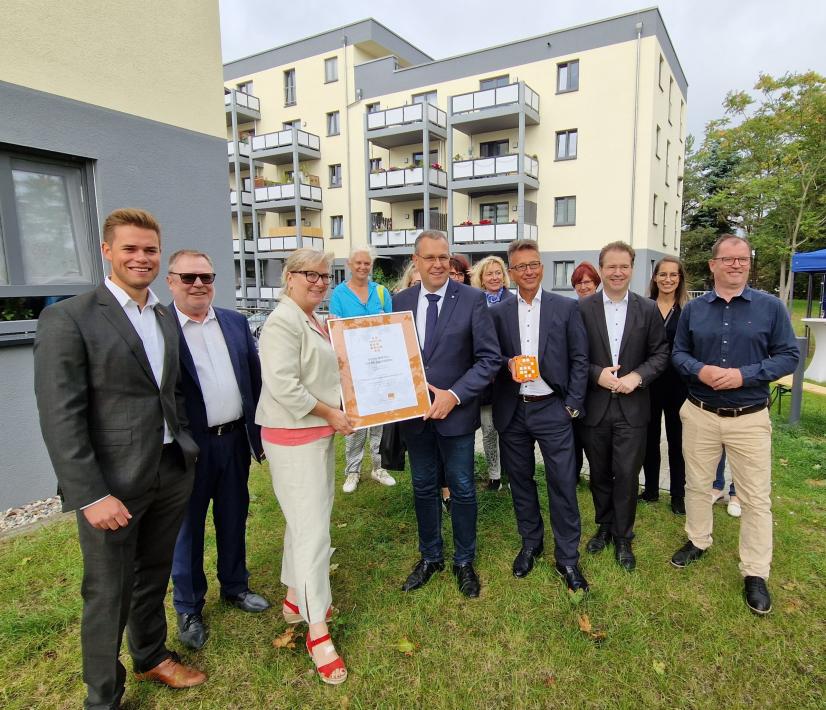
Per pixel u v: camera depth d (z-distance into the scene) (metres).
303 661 2.36
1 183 3.93
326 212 26.28
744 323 2.76
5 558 3.25
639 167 18.48
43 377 1.73
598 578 2.94
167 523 2.15
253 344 2.72
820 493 4.04
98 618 1.92
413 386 2.65
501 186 19.89
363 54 24.91
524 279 2.88
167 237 5.02
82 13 4.20
